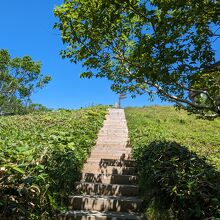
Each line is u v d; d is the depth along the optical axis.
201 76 6.50
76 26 7.51
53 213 6.89
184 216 6.62
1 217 5.48
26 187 6.05
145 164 9.25
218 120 22.23
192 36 6.04
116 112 22.56
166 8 5.64
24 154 7.31
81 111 21.34
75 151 10.65
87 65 8.30
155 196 7.48
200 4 5.56
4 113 36.78
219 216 6.24
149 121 19.84
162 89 7.25
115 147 13.58
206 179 6.99
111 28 7.41
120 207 8.04
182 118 22.25
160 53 5.93
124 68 8.58
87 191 9.05
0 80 37.53
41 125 16.20
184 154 8.40
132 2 5.90
